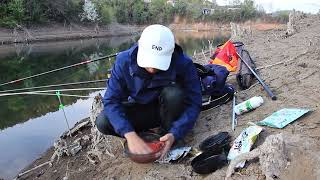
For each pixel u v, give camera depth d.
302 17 17.45
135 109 3.02
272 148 2.59
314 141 2.82
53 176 3.79
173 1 67.69
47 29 39.38
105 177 3.20
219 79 3.87
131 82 2.80
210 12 65.94
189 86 2.94
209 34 43.38
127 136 2.74
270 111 3.58
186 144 3.26
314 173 2.46
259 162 2.66
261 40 10.62
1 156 4.93
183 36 36.47
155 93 2.89
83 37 43.09
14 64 17.06
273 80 4.71
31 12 37.75
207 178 2.74
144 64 2.57
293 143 2.79
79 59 18.95
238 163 2.70
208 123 3.59
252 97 4.03
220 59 4.94
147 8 62.66
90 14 46.34
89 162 3.69
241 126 3.38
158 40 2.55
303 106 3.56
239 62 4.84
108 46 28.61
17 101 7.81
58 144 4.21
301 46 7.48
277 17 60.69
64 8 42.50
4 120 6.54
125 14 57.28
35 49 26.52
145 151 2.70
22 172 4.36
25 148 5.18
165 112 2.94
